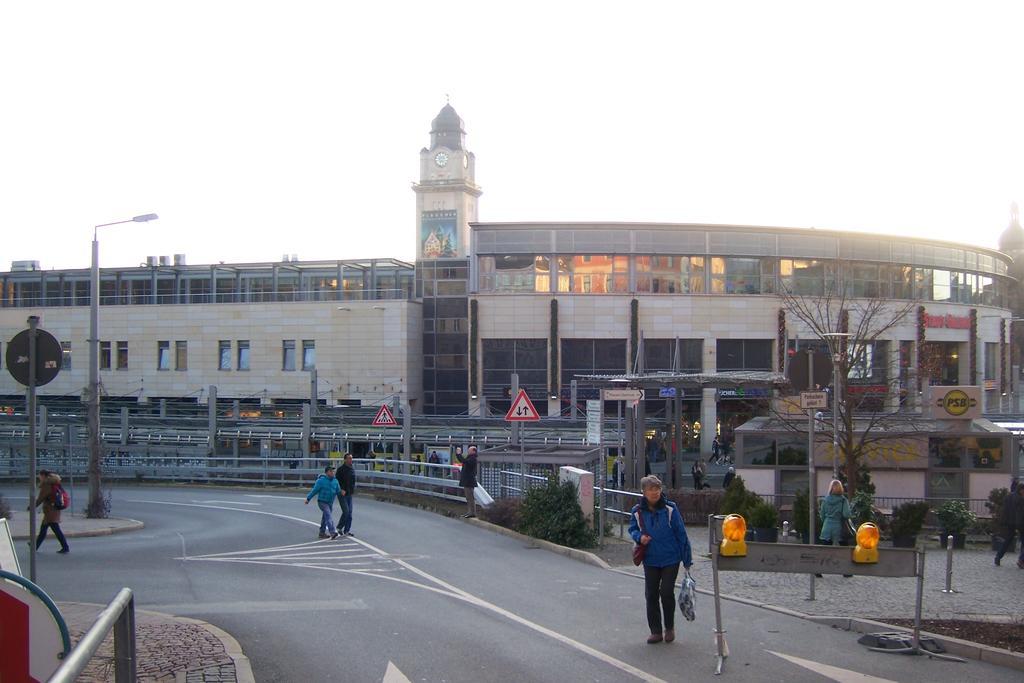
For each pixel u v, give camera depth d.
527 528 20.36
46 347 11.34
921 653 9.86
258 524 25.06
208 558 18.50
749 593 13.62
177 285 74.12
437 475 34.06
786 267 63.97
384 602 13.29
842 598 13.28
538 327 63.00
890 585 14.56
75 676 3.79
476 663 9.59
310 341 70.62
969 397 27.59
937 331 67.62
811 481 14.67
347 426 46.50
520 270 63.31
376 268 72.50
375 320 69.44
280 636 10.95
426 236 134.00
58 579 15.77
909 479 27.08
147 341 73.31
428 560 17.84
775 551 9.75
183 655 9.66
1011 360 82.50
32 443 11.25
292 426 46.28
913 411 38.00
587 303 62.84
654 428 52.91
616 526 22.73
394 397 62.53
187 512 28.75
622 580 15.30
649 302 62.72
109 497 29.25
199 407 65.69
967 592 14.07
